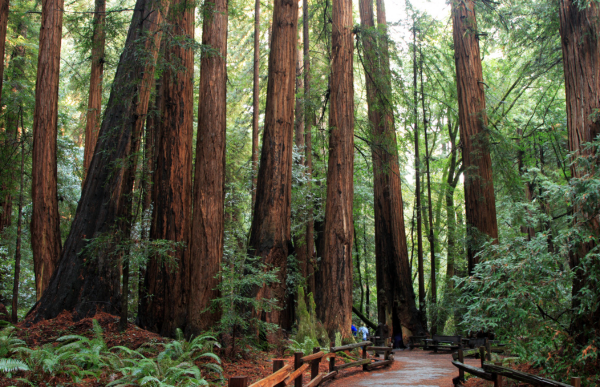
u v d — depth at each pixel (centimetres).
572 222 688
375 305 3306
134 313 1362
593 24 819
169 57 1080
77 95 2367
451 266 2575
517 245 706
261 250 1234
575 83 834
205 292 1017
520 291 661
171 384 688
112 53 1647
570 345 668
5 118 1639
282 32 1367
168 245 956
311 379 765
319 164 2058
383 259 2080
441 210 2920
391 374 1004
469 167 1777
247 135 2577
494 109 2075
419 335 1955
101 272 1068
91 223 1097
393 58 1769
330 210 1408
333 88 1508
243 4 2122
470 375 896
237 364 920
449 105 2359
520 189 1877
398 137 2181
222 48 1154
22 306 1762
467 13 1895
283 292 1229
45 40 1336
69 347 779
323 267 1380
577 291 722
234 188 1936
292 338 1209
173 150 1112
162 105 1130
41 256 1252
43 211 1269
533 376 536
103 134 1143
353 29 1596
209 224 1048
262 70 2453
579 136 817
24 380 608
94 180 1130
